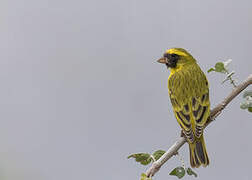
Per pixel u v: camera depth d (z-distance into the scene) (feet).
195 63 43.88
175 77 42.50
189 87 40.91
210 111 38.19
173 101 41.06
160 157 34.19
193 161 37.60
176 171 32.78
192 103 39.75
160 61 44.78
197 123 37.88
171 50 44.37
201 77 41.93
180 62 43.78
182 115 39.34
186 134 37.60
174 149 33.58
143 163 34.17
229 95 36.63
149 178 31.55
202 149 37.68
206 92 40.83
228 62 35.40
